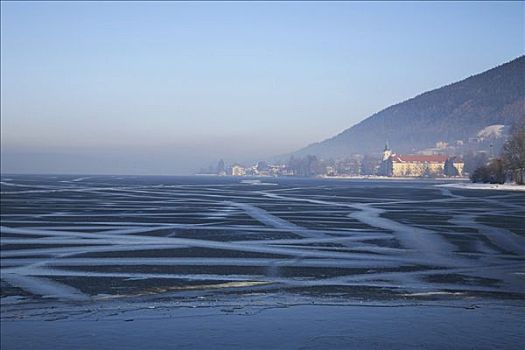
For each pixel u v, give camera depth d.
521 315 9.02
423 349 7.41
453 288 11.42
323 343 7.64
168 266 14.48
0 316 9.23
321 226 24.58
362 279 12.53
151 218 29.22
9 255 16.44
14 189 74.25
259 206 38.88
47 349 7.56
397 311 9.34
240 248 17.84
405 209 34.56
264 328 8.36
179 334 8.10
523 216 25.45
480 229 22.06
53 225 25.45
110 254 16.61
